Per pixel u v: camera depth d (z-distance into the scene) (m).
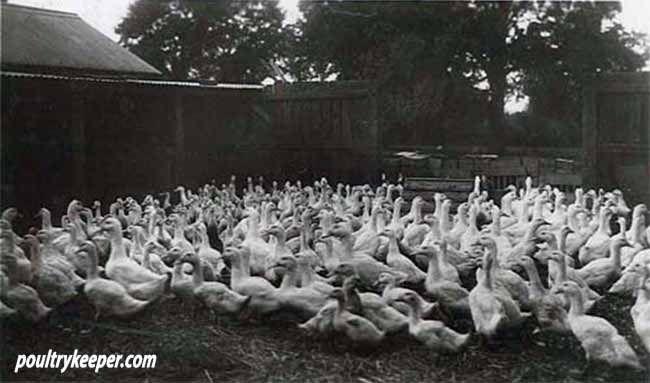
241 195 19.22
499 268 8.36
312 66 20.78
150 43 20.06
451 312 8.12
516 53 19.36
